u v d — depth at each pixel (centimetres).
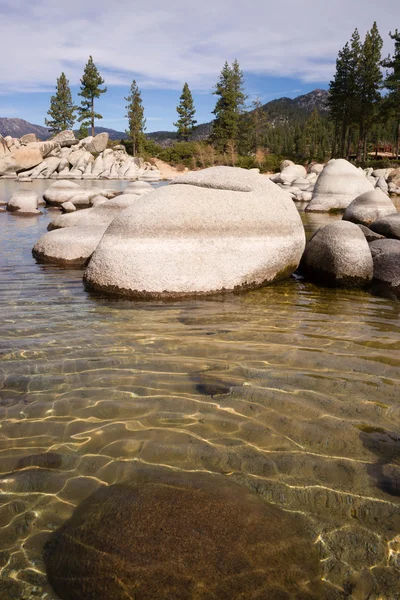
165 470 240
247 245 626
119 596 162
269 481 232
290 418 294
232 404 311
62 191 1792
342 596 168
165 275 582
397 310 543
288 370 365
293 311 533
